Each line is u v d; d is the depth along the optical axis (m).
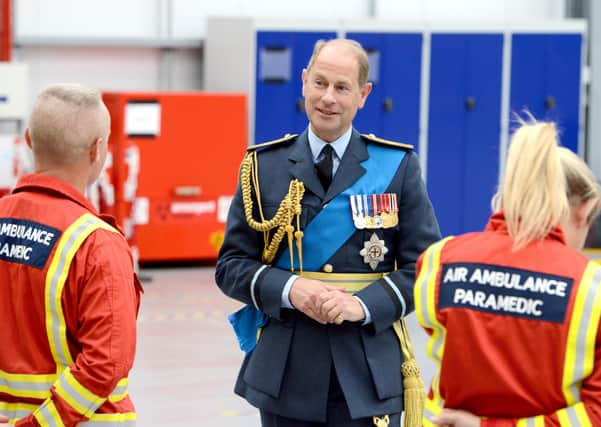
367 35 15.86
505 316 3.06
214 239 15.03
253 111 15.63
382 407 4.32
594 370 2.99
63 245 3.53
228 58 15.64
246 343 4.57
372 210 4.40
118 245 3.57
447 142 16.30
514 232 3.13
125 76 16.80
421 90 16.14
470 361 3.08
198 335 10.67
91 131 3.64
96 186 13.35
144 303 12.37
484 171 16.44
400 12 18.11
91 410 3.46
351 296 4.29
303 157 4.46
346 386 4.29
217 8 17.22
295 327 4.38
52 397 3.45
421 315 3.23
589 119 18.12
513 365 3.04
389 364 4.38
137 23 16.91
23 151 13.76
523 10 18.70
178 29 17.08
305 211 4.42
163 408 8.01
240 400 8.28
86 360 3.42
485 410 3.10
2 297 3.64
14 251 3.61
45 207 3.62
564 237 3.15
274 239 4.43
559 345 2.99
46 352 3.58
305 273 4.42
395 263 4.54
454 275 3.17
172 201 14.79
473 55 16.25
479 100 16.34
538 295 3.04
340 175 4.43
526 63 16.47
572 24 16.55
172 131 14.65
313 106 4.41
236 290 4.41
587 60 18.19
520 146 3.14
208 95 14.82
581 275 3.03
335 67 4.35
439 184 16.34
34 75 16.39
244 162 4.56
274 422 4.47
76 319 3.53
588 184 3.19
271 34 15.58
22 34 16.31
